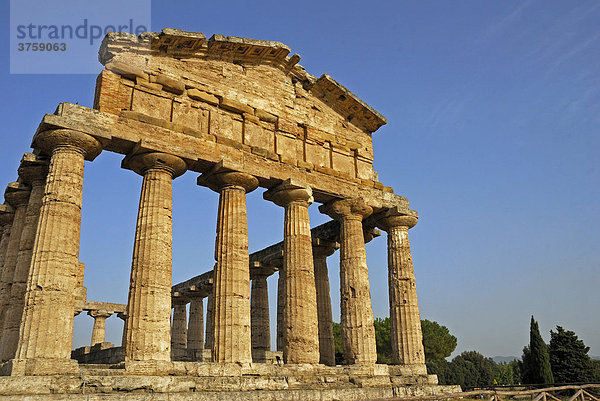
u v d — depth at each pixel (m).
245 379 21.45
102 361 33.09
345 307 28.08
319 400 21.73
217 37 26.16
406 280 30.19
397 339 29.28
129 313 20.94
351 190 30.16
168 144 23.38
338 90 30.98
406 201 32.59
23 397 15.56
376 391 23.97
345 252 29.08
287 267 26.50
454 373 71.88
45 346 18.28
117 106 23.02
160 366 20.11
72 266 19.97
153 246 21.81
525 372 53.97
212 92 26.27
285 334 25.55
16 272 23.97
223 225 24.72
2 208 27.17
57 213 20.12
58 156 20.98
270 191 27.86
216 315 23.27
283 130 28.42
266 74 28.84
